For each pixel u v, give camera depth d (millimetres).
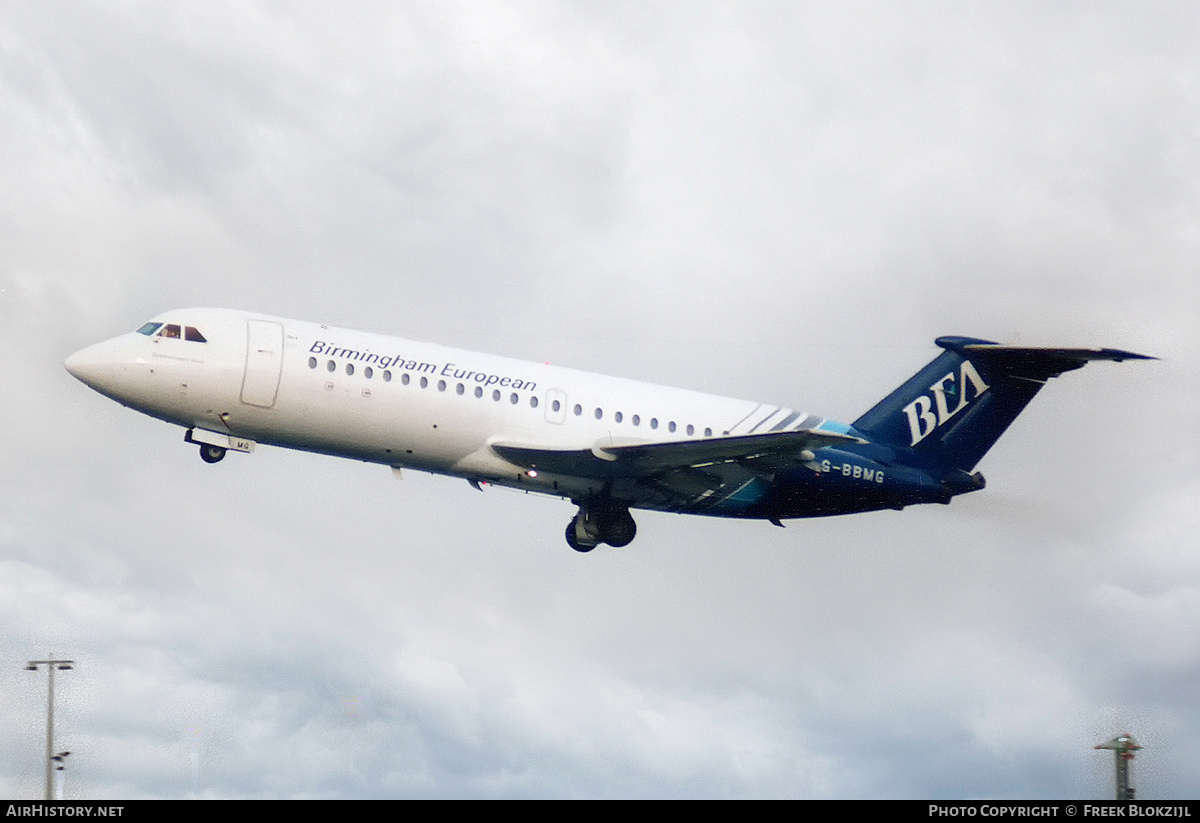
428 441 88562
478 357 91125
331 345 86625
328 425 86500
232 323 85500
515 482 92500
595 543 99250
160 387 83625
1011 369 102375
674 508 97875
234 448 87375
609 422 93375
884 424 101562
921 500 102625
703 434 96688
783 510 100312
